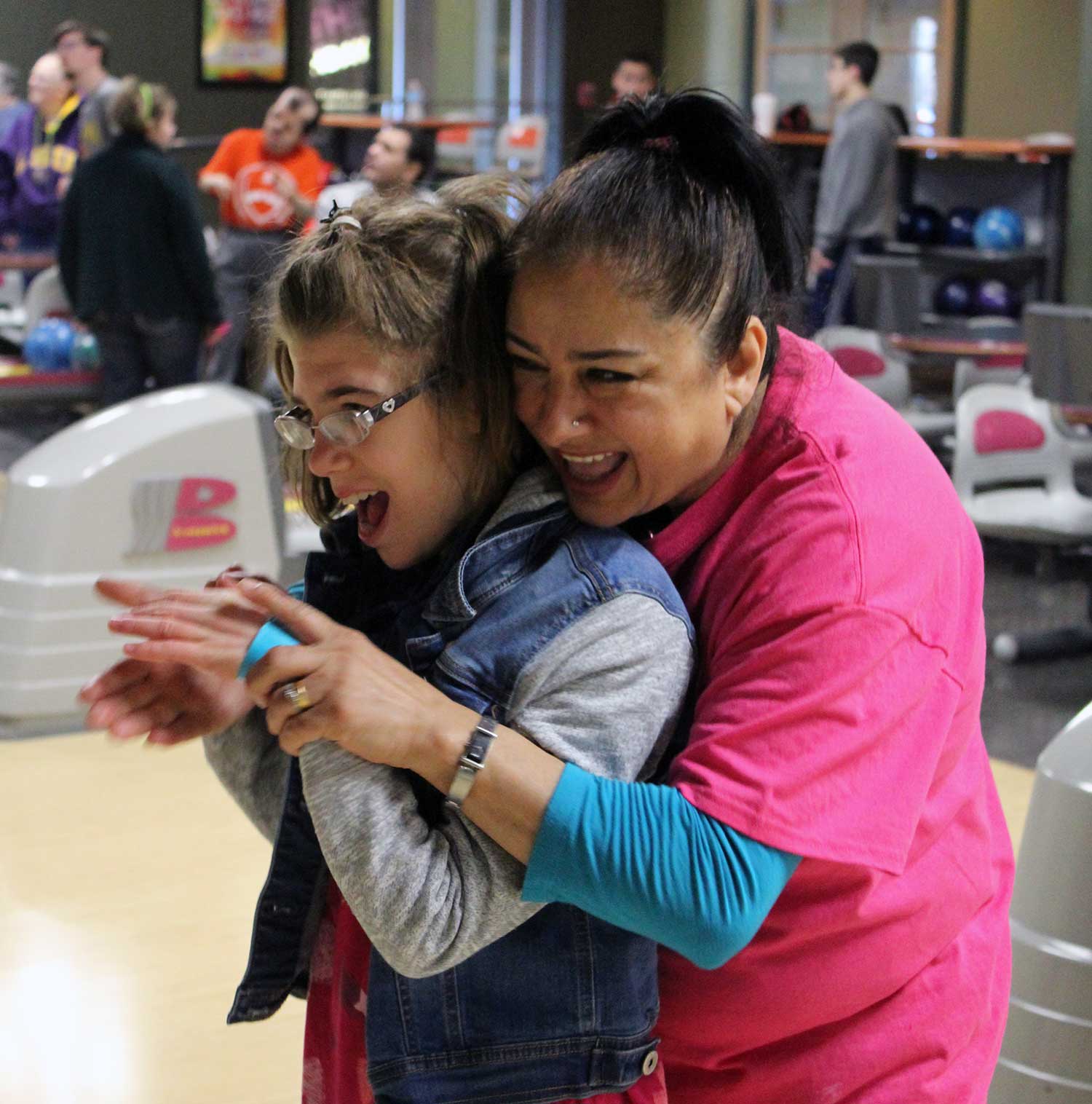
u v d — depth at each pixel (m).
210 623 1.10
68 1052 2.54
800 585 1.13
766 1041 1.27
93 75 8.70
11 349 7.80
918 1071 1.29
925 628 1.15
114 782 3.65
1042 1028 2.04
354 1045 1.24
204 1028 2.63
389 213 1.16
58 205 8.81
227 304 7.24
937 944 1.29
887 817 1.11
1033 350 4.86
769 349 1.19
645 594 1.14
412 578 1.27
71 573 3.89
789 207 1.17
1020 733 4.21
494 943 1.16
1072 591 5.83
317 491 1.31
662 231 1.06
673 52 12.71
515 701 1.13
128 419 4.02
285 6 12.34
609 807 1.05
